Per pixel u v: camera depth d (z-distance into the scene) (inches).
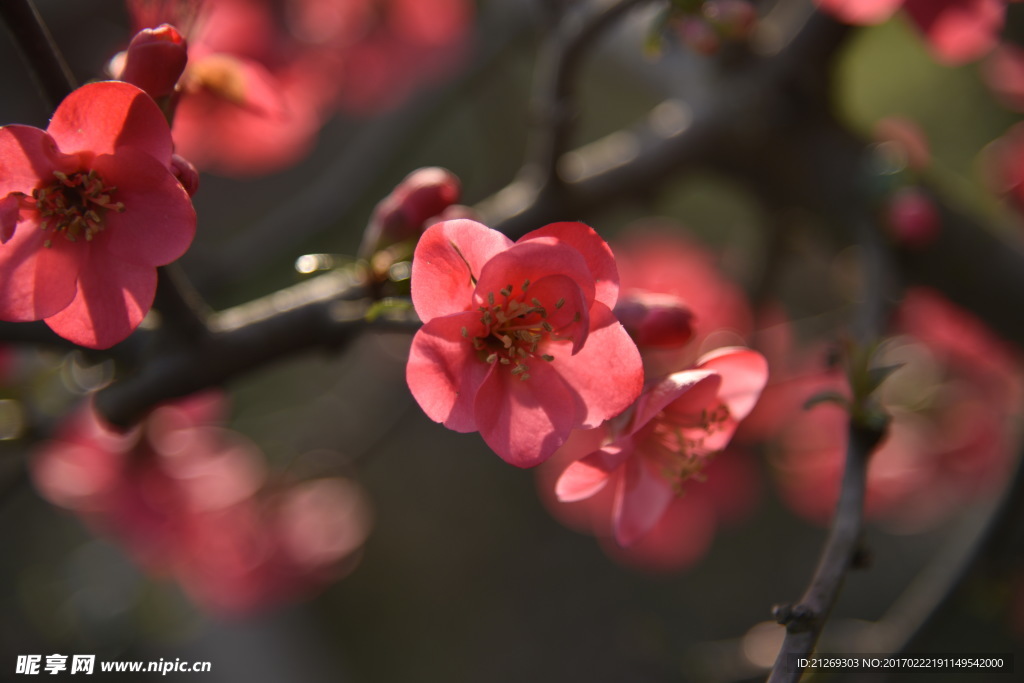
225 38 23.4
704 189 49.6
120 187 18.5
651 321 19.5
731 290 29.4
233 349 19.9
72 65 36.6
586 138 51.5
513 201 22.5
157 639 33.2
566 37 21.1
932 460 30.4
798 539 57.7
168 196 18.4
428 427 67.2
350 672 57.4
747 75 24.4
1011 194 25.1
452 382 18.6
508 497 65.3
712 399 19.6
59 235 18.5
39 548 48.3
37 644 37.3
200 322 19.9
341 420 37.9
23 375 23.0
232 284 30.8
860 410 19.3
